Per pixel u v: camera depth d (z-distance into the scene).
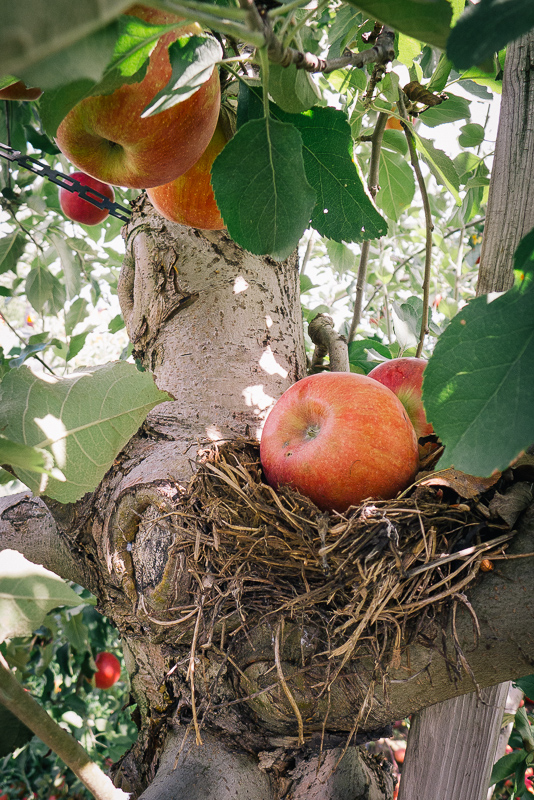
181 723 1.19
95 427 0.93
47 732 0.74
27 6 0.31
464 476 1.00
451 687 0.99
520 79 1.26
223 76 1.10
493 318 0.69
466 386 0.68
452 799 1.21
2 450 0.64
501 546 0.95
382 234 1.12
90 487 0.93
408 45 1.44
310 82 0.95
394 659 0.98
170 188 1.19
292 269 1.68
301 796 1.11
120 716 4.17
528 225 1.23
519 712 1.68
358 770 1.21
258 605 1.08
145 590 1.13
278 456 1.15
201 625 1.09
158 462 1.23
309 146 1.06
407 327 2.06
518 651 0.93
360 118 1.74
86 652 3.11
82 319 2.88
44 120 0.80
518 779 1.63
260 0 0.73
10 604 0.75
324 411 1.13
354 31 1.55
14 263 2.76
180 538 1.09
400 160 2.01
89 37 0.47
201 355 1.47
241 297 1.53
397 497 1.05
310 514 1.04
